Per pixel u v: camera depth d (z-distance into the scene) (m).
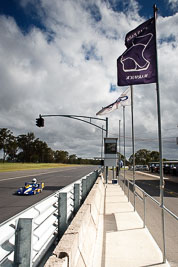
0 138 118.75
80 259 3.26
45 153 166.12
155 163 58.34
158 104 5.50
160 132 5.35
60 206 4.89
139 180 29.17
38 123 22.97
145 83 6.53
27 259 2.33
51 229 4.13
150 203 11.84
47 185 18.25
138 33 6.77
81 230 3.78
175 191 17.98
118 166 25.69
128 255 4.91
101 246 5.44
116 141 22.05
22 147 158.62
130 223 7.55
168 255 5.07
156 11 6.41
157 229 7.17
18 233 2.36
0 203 10.60
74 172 41.19
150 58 6.55
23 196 12.73
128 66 6.71
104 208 10.04
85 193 10.51
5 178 25.14
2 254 1.98
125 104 15.02
